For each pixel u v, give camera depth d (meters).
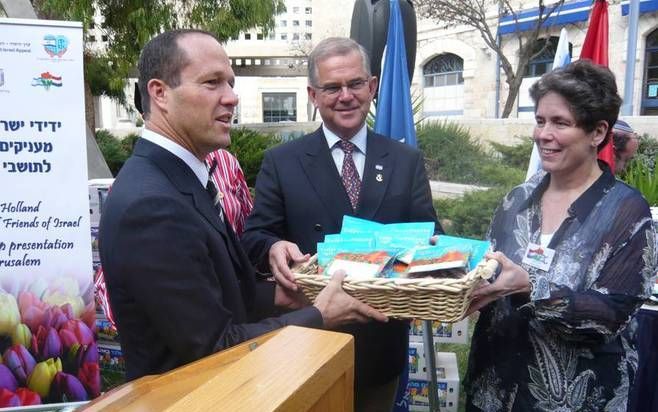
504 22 14.45
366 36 3.50
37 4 7.67
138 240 1.13
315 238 1.93
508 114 12.50
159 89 1.33
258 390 0.64
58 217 2.29
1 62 2.11
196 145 1.38
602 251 1.46
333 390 0.76
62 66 2.19
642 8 12.20
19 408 1.63
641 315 2.05
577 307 1.38
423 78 17.12
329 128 1.99
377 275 1.39
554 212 1.62
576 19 12.88
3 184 2.18
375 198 1.93
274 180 2.00
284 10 9.70
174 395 0.70
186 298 1.15
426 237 1.61
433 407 2.64
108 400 0.71
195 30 1.37
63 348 2.40
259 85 31.67
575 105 1.48
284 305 1.68
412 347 2.96
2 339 2.30
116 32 8.19
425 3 12.63
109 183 2.96
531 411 1.52
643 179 4.33
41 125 2.20
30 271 2.28
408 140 2.72
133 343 1.23
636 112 12.71
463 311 1.29
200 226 1.23
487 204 5.97
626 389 1.49
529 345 1.55
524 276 1.43
